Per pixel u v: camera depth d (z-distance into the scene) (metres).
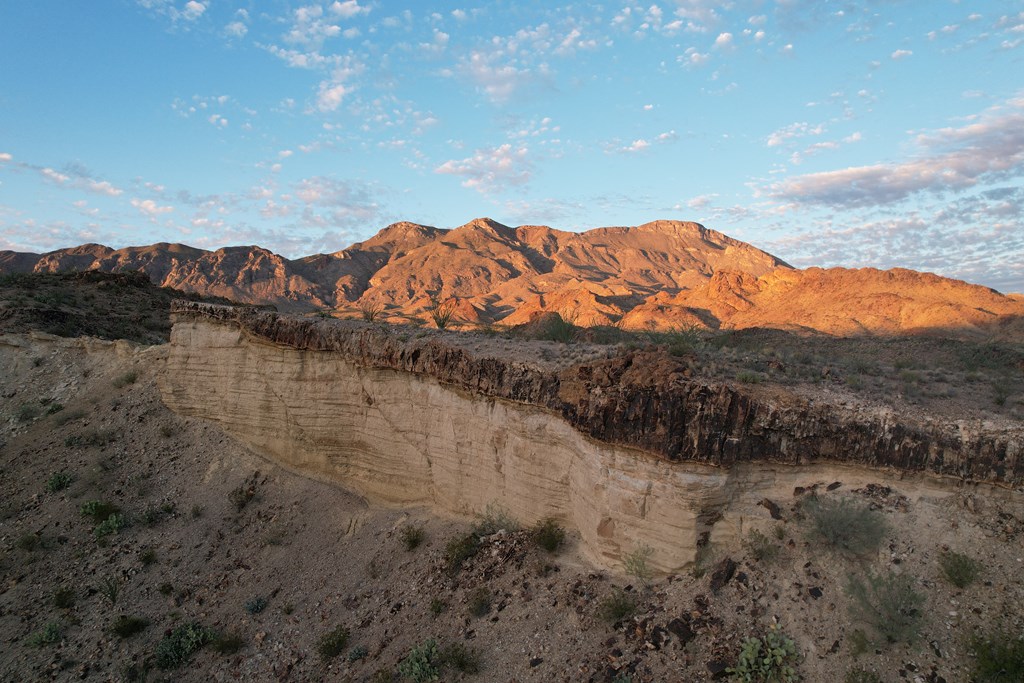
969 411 11.30
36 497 20.00
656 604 10.77
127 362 26.84
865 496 10.38
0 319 30.75
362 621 14.09
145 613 15.70
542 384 14.09
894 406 11.30
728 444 10.81
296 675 13.01
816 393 11.68
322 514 18.02
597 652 10.49
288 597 15.55
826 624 9.30
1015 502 9.84
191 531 18.05
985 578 9.16
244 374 20.89
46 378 27.64
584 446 12.87
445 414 16.38
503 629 11.95
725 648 9.51
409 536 15.83
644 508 11.48
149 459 21.06
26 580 17.08
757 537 10.55
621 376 12.27
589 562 12.52
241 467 20.09
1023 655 8.11
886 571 9.52
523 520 14.56
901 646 8.76
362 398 18.36
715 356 14.05
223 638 14.43
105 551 17.69
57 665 14.45
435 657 11.88
